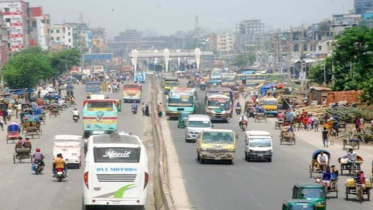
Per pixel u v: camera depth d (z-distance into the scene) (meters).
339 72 199.12
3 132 147.00
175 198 71.06
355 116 156.00
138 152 56.91
